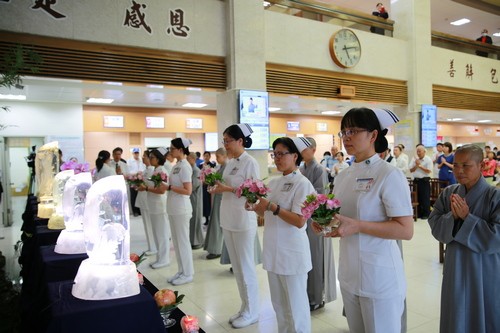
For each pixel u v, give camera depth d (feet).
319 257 10.39
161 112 33.65
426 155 27.55
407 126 29.55
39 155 12.50
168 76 19.03
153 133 34.35
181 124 34.60
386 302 5.18
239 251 9.58
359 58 26.22
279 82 22.74
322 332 9.25
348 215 5.53
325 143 44.04
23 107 28.63
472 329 6.24
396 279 5.26
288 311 7.63
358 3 35.70
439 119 48.80
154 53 18.71
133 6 17.97
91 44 17.17
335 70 25.23
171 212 12.91
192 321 5.21
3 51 15.28
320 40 24.53
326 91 24.89
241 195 7.38
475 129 56.70
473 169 6.31
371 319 5.23
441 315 6.68
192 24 19.65
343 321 9.84
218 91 20.93
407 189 5.22
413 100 29.25
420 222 23.39
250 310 9.69
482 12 37.88
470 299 6.26
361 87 26.71
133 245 18.61
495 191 6.20
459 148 6.49
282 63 22.85
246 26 20.61
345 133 5.49
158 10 18.66
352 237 5.44
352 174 5.68
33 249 9.61
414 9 29.19
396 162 25.99
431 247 17.29
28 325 6.25
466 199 6.43
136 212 27.55
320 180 10.44
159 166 14.20
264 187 7.23
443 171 24.95
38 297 6.75
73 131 30.35
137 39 18.08
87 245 5.08
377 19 28.53
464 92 33.78
